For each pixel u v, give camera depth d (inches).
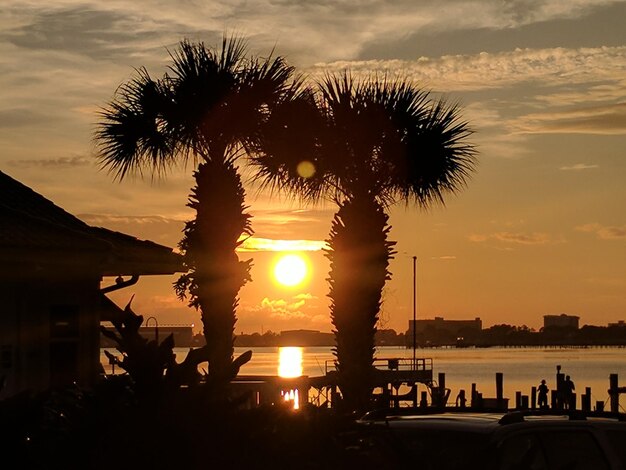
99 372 570.6
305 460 180.7
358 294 948.6
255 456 177.2
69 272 556.7
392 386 1851.6
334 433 184.9
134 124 879.7
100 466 171.3
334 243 966.4
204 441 175.2
